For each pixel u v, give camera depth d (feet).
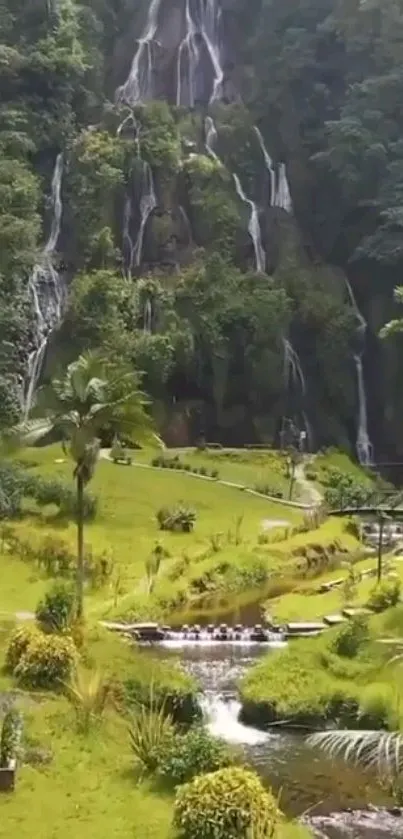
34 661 63.41
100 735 55.67
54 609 77.30
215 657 83.82
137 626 91.15
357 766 56.70
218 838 41.01
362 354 231.30
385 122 244.22
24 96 245.04
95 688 59.41
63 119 246.06
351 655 74.74
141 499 148.77
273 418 220.43
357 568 116.16
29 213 221.25
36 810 45.16
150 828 43.47
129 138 247.29
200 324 216.74
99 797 47.09
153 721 54.19
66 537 120.26
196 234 240.73
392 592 94.48
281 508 156.46
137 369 207.31
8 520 127.65
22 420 194.90
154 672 66.95
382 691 66.39
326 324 226.79
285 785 54.75
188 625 94.99
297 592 108.06
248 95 273.33
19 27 256.32
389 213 227.81
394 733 46.16
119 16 283.18
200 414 216.74
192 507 143.84
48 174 241.55
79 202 236.02
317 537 132.26
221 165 249.14
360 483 183.01
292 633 90.63
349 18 258.98
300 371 225.76
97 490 149.38
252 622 97.19
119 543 124.06
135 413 86.84
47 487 136.98
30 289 219.82
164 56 279.28
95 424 85.46
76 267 232.94
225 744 56.49
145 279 224.74
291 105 263.49
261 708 65.98
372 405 230.07
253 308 218.79
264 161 259.19
